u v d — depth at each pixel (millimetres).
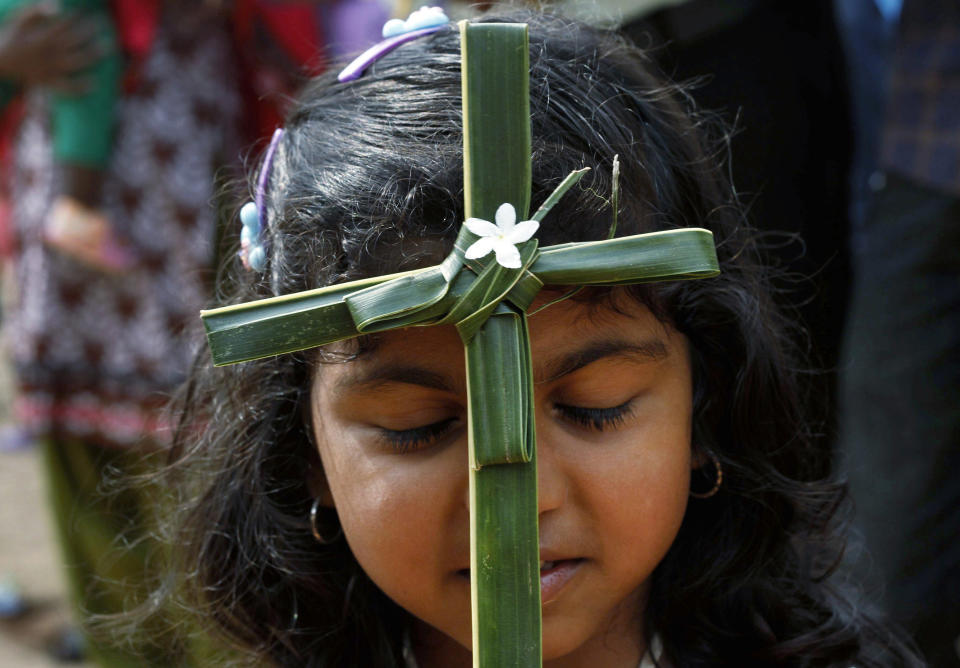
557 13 1986
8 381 7199
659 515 1534
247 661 2059
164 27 3355
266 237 1749
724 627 1889
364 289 1358
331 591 1907
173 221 3361
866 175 3436
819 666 1929
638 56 2268
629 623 1819
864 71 3418
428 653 1886
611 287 1450
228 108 3439
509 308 1333
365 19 3596
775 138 3100
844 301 3373
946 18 3172
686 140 1818
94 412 3461
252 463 1870
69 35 3270
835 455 2586
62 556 3605
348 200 1539
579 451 1477
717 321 1751
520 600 1321
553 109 1583
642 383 1513
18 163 3551
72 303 3445
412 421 1469
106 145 3355
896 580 3203
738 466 1847
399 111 1602
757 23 3055
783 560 1946
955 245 3160
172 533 2164
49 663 4223
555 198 1356
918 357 3201
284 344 1375
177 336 3336
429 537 1484
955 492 3213
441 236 1463
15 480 5984
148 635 2637
